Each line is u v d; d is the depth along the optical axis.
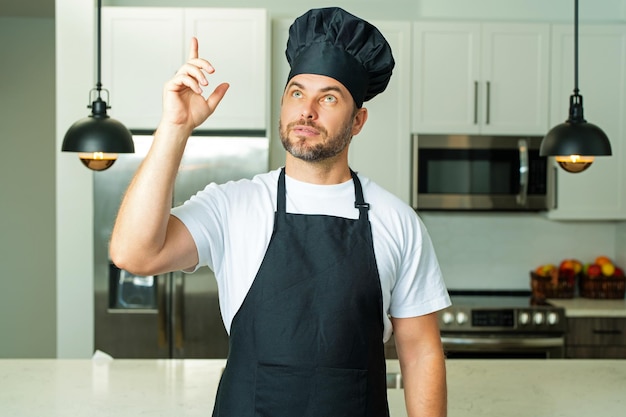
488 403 2.34
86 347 4.07
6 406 2.28
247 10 4.09
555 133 2.84
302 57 1.60
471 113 4.35
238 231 1.56
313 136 1.53
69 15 4.06
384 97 4.33
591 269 4.55
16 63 5.82
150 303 3.96
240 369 1.54
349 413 1.53
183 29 4.08
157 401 2.35
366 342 1.56
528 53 4.36
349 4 4.64
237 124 4.11
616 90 4.41
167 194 1.38
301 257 1.54
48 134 5.86
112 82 4.06
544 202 4.39
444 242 4.81
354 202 1.63
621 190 4.43
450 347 4.07
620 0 4.61
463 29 4.34
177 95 1.35
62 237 4.05
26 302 5.89
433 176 4.34
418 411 1.69
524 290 4.82
